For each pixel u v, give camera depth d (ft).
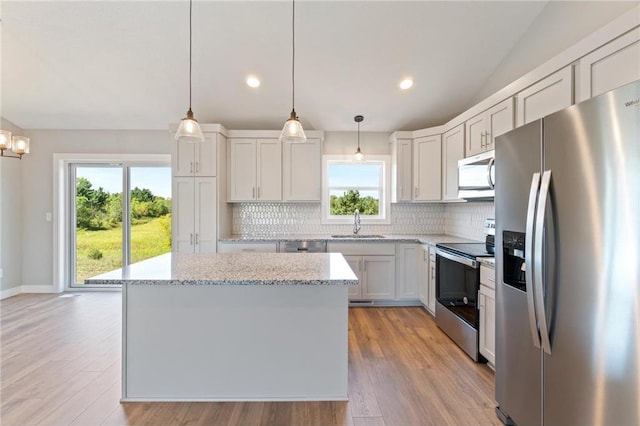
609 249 3.79
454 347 9.40
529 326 5.18
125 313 6.63
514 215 5.51
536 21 9.00
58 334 10.22
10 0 8.34
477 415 6.31
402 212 15.24
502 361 6.00
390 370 8.05
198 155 13.04
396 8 8.71
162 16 8.92
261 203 15.07
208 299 6.67
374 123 14.40
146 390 6.68
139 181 15.55
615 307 3.74
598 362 3.93
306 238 13.43
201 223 13.07
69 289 15.44
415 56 10.41
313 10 8.77
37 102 12.85
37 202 14.98
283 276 6.03
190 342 6.68
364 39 9.73
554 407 4.61
